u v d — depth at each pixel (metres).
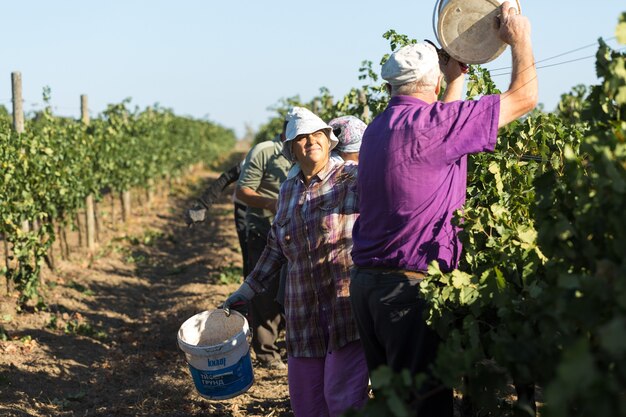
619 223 2.34
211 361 4.37
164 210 21.58
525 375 2.65
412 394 3.24
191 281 11.44
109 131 16.19
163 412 5.77
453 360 2.56
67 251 12.65
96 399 6.18
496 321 3.34
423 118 3.22
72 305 9.78
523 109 3.24
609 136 2.49
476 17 3.52
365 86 7.34
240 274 11.18
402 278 3.32
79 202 12.73
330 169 4.12
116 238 15.78
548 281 2.99
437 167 3.21
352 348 4.00
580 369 1.83
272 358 6.62
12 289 9.49
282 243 4.15
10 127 10.69
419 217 3.26
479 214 3.41
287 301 4.18
